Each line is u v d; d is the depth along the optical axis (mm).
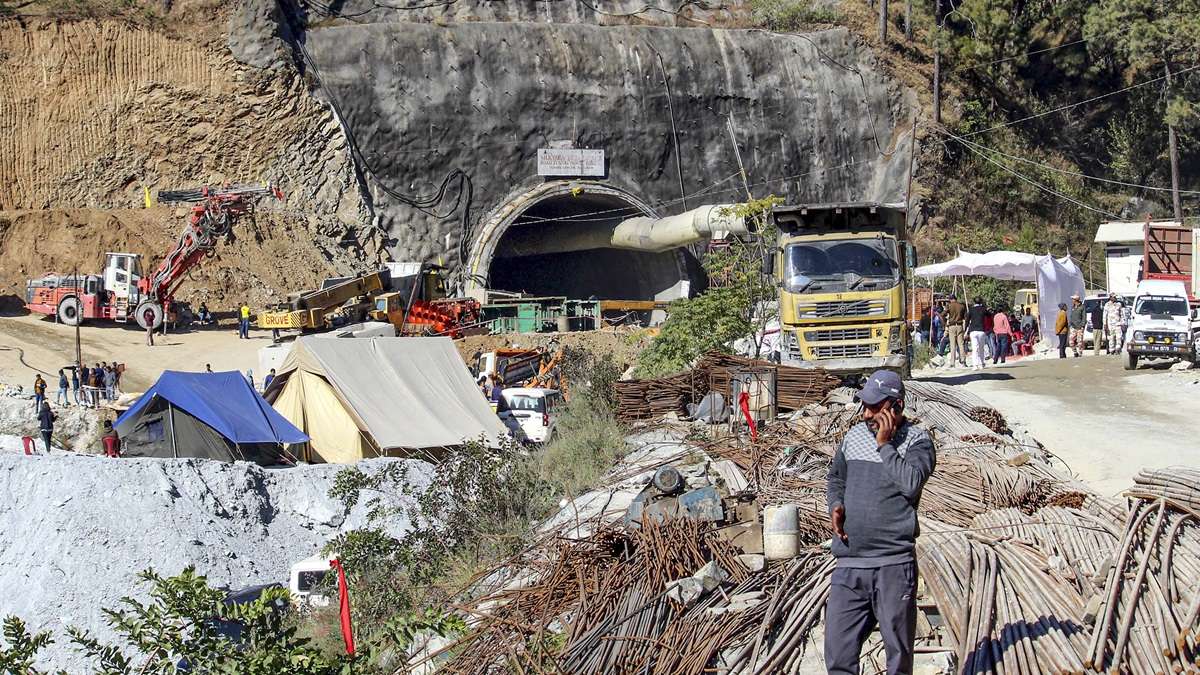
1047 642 6926
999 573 8125
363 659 9258
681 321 27188
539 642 9414
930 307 40188
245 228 58000
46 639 9242
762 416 18938
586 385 28281
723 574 9852
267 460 27500
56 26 60125
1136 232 53469
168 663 8867
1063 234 70000
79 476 21188
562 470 18172
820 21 75062
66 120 59781
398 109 62562
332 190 61344
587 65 65812
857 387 20062
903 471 6629
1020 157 72438
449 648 10469
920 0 73000
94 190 59844
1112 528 9094
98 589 19719
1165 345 26484
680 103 67312
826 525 10859
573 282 77188
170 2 61969
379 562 15023
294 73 61375
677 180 67125
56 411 38125
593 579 10688
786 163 69438
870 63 72188
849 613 6711
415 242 62219
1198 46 67188
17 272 55531
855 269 21719
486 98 63750
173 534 20844
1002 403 21438
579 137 65312
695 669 8398
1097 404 20562
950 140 71062
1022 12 74625
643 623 9289
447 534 15891
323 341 29516
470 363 47094
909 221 68000
